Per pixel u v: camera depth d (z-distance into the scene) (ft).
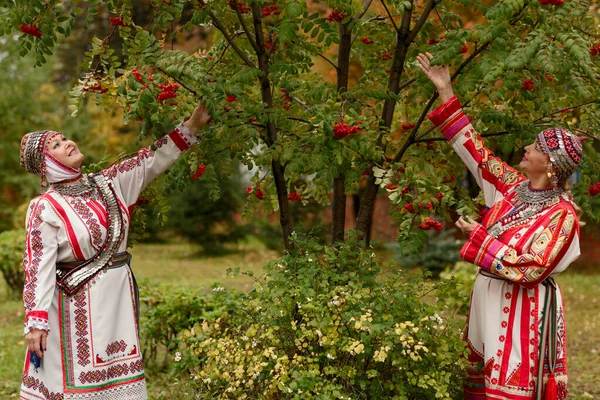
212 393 10.64
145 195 11.65
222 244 53.62
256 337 10.43
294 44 11.63
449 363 9.61
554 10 9.74
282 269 10.77
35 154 9.55
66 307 9.45
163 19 10.85
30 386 9.67
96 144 52.24
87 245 9.52
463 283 10.86
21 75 52.24
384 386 9.95
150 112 10.65
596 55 10.91
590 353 21.80
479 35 9.53
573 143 9.20
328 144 10.41
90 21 10.54
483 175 10.23
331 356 9.61
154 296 17.66
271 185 13.64
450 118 10.21
